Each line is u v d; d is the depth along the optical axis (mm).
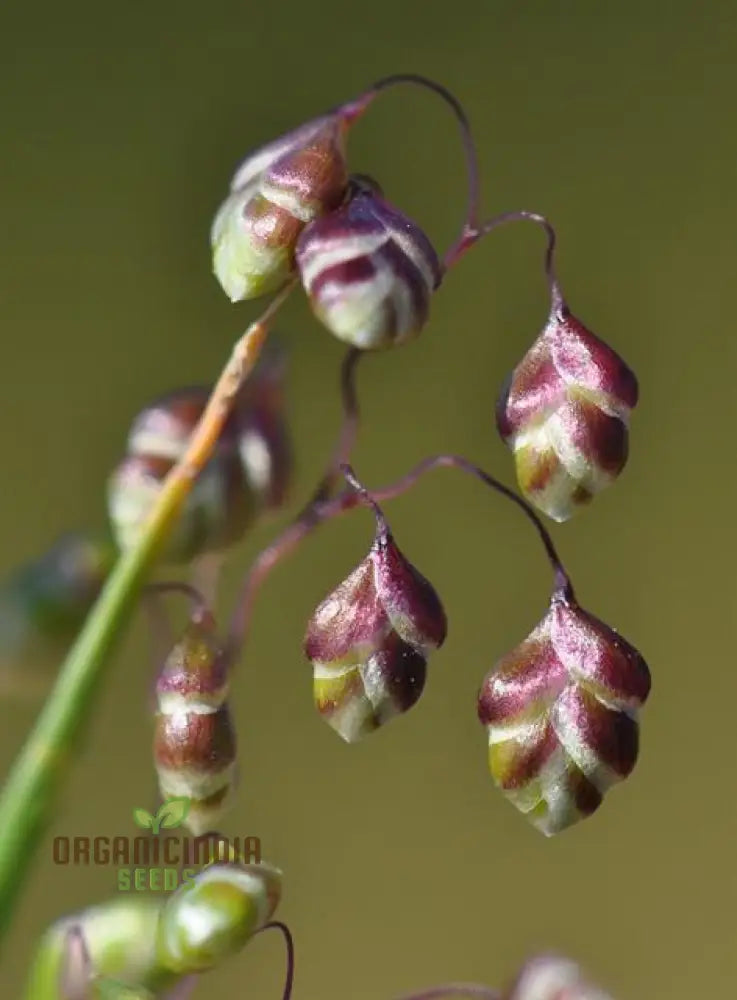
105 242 126
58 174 126
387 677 87
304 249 84
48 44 126
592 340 87
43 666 87
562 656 88
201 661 89
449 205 130
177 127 127
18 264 125
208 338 126
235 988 125
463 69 131
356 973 129
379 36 130
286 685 127
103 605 85
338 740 130
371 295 84
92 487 124
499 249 131
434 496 131
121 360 126
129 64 127
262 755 127
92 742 119
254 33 128
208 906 86
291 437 92
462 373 131
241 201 86
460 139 130
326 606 87
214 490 89
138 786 119
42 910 114
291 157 85
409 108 129
